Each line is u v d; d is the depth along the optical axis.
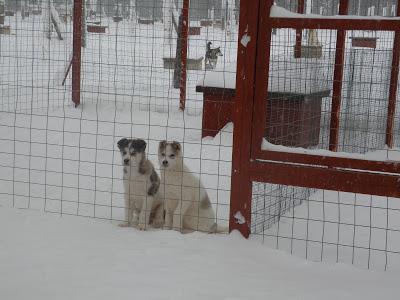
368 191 4.38
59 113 8.30
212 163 6.46
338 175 4.42
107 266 4.23
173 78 10.62
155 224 5.16
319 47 6.37
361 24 4.28
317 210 5.46
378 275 4.26
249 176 4.59
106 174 6.00
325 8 6.36
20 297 3.91
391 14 7.04
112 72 10.63
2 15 10.34
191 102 9.75
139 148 4.93
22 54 10.41
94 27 10.77
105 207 5.30
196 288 4.02
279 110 5.79
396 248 4.75
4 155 6.43
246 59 4.50
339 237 4.93
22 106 8.59
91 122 7.96
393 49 6.62
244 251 4.49
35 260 4.29
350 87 6.84
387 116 6.89
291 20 4.40
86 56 10.78
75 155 6.53
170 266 4.25
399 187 4.32
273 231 4.96
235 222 4.66
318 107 6.55
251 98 4.52
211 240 4.60
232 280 4.13
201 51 12.85
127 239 4.61
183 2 8.11
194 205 4.96
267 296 3.98
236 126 4.57
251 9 4.45
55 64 10.52
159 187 5.09
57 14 10.77
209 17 9.75
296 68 5.89
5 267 4.20
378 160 4.36
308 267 4.34
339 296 4.01
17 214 4.92
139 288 4.00
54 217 4.91
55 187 5.62
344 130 6.72
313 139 6.50
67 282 4.05
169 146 4.89
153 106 9.23
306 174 4.47
